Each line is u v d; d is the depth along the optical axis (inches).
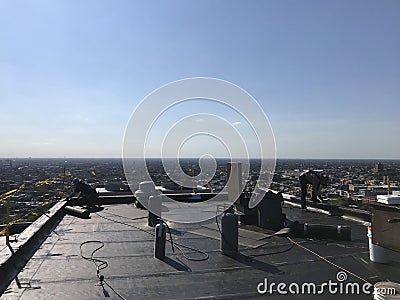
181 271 203.6
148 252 242.2
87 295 170.2
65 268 208.5
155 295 170.4
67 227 323.0
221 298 166.9
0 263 195.2
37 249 248.8
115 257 230.2
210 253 239.8
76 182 438.0
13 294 171.3
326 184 413.4
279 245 258.5
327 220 344.2
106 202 477.7
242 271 204.1
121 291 175.2
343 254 235.0
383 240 191.3
